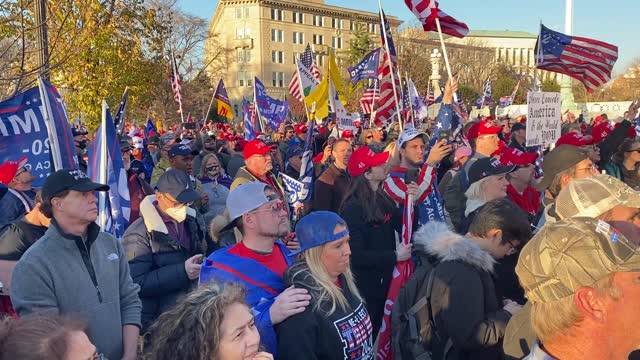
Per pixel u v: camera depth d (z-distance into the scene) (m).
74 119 18.34
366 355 2.96
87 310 3.28
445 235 3.25
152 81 20.67
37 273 3.15
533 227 4.59
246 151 6.23
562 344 1.56
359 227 4.55
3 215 4.97
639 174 6.29
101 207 4.86
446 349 3.21
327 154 9.02
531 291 1.61
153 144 12.65
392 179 4.65
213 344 2.19
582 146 5.30
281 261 3.39
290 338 2.76
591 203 2.37
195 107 48.09
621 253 1.48
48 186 3.26
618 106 31.50
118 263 3.59
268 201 3.27
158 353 2.26
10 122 5.14
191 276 4.12
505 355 2.56
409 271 4.44
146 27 18.28
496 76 56.88
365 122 16.48
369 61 14.08
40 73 7.30
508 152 4.93
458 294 3.04
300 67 12.44
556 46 8.23
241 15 85.44
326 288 2.86
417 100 14.77
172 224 4.50
